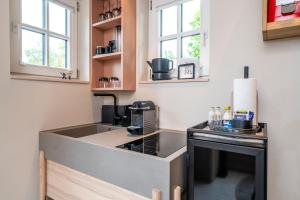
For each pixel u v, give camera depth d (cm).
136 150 95
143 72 170
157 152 92
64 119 154
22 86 128
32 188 134
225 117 96
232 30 115
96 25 171
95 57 171
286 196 100
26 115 130
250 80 94
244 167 74
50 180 130
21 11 139
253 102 94
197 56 152
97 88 170
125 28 154
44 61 155
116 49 168
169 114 147
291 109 99
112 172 94
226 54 118
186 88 138
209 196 81
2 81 118
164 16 170
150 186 81
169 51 168
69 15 172
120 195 92
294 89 98
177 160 84
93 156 103
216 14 121
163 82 149
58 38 165
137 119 139
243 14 112
